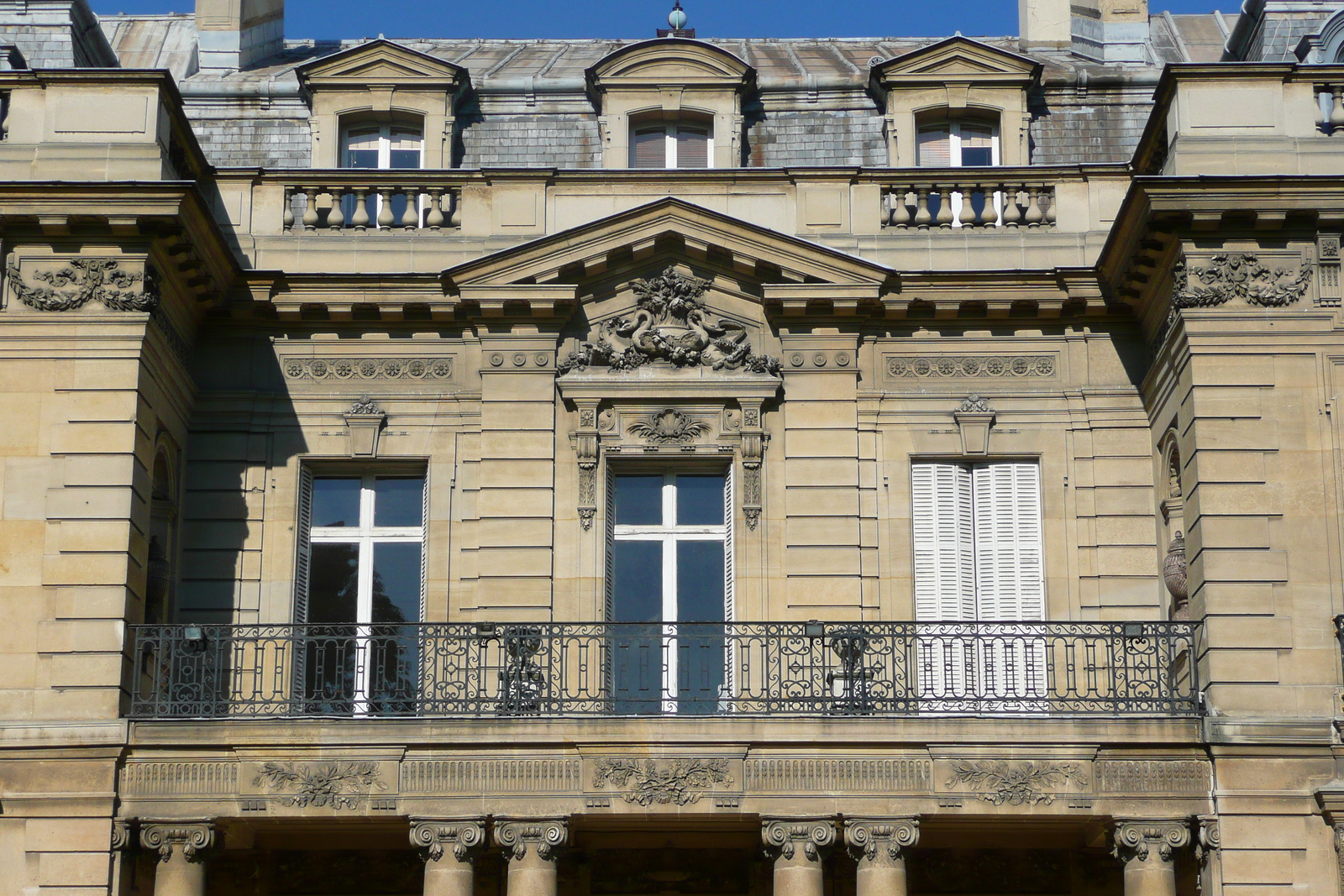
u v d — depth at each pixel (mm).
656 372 26141
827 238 26625
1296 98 24250
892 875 22875
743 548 25656
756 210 26797
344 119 28344
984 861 25859
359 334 26562
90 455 23500
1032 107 28625
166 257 24359
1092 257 26469
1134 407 26266
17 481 23453
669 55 28125
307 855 25875
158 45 32969
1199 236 23844
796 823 23016
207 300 25812
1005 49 30766
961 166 27781
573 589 25438
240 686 23547
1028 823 23609
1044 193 26812
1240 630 22922
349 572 26281
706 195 26844
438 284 26250
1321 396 23547
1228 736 22609
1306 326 23688
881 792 23125
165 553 25328
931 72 28094
